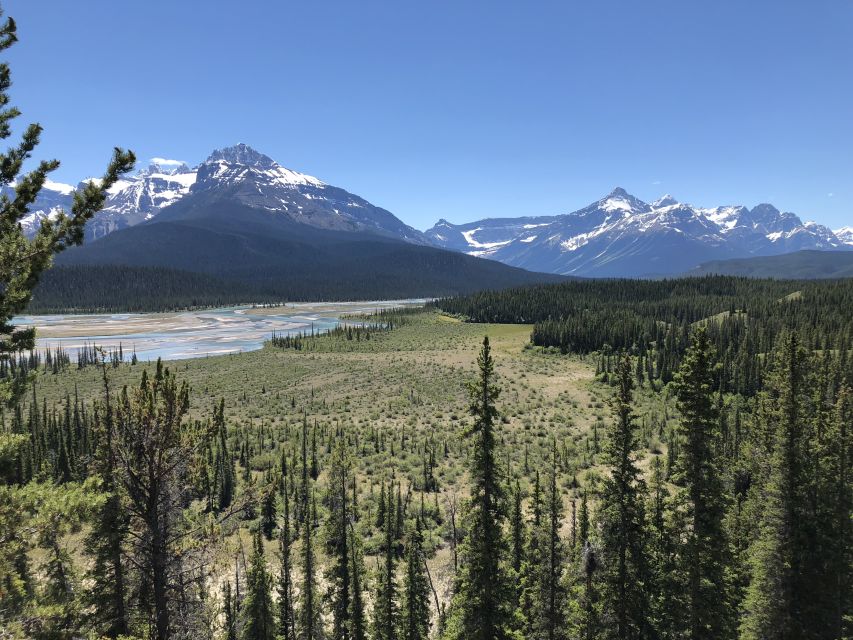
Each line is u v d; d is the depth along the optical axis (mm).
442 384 135250
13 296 12055
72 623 14047
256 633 32531
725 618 22359
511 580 26047
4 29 12555
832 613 25672
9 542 12312
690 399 22328
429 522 57531
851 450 32094
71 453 65750
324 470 74875
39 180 12898
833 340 111000
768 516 27844
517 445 84938
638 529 21953
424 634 35094
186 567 18062
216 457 59656
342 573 33375
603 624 22828
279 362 168375
